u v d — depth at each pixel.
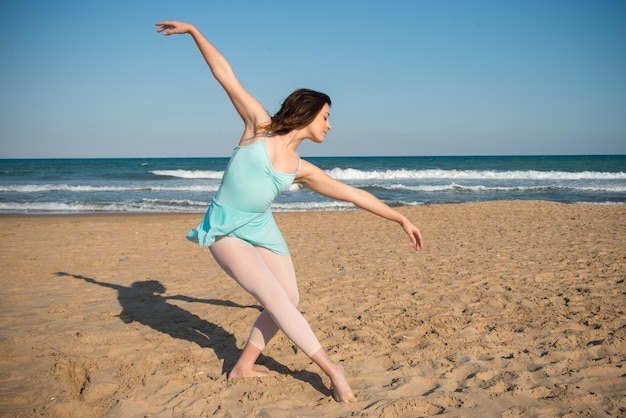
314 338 2.86
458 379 3.23
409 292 5.51
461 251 8.20
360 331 4.16
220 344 3.93
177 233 10.91
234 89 2.90
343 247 8.91
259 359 3.57
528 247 8.45
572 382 3.11
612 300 4.94
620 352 3.59
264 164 2.75
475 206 16.25
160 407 2.85
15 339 3.98
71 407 2.82
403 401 2.82
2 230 11.26
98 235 10.48
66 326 4.36
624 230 10.47
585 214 13.77
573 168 48.31
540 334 4.02
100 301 5.26
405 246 8.88
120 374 3.31
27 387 3.12
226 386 3.10
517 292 5.37
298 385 3.13
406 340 3.95
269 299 2.81
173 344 3.92
